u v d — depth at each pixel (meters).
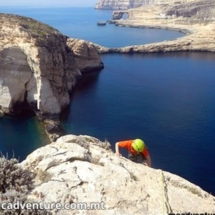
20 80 67.69
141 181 9.99
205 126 59.69
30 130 60.81
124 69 118.75
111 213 8.15
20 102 69.25
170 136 55.47
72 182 9.01
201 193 11.16
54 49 74.25
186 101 77.00
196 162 45.88
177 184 11.13
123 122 63.34
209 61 134.38
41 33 74.25
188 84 94.75
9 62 67.00
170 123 61.91
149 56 148.75
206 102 75.69
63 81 76.31
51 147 11.12
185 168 44.25
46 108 66.38
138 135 56.62
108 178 9.38
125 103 76.50
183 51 163.00
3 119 66.62
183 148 50.59
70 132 59.50
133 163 11.30
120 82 98.44
